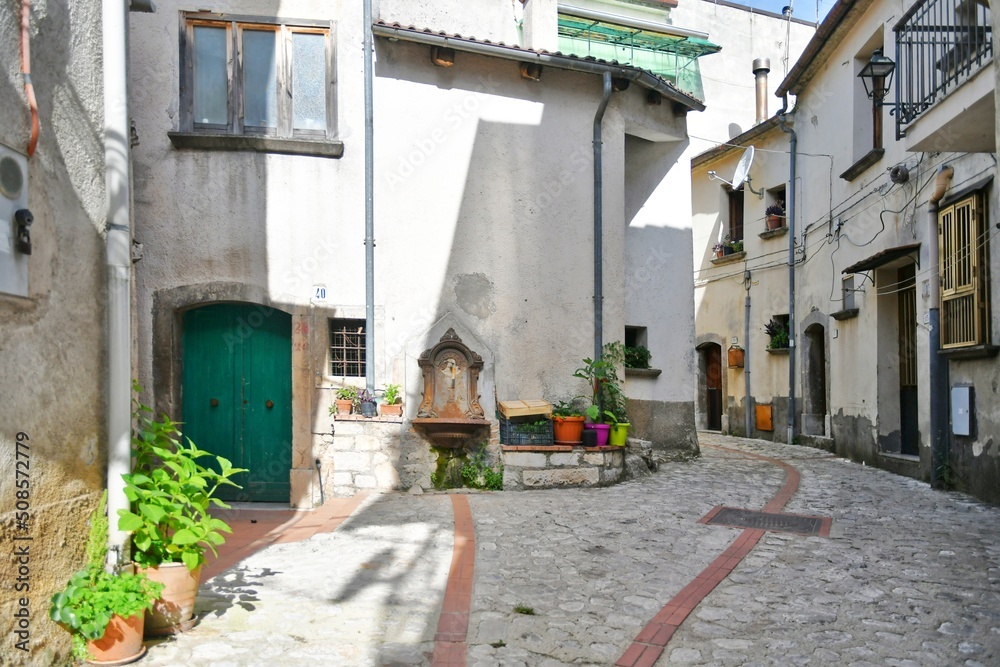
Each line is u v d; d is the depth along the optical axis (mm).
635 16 12289
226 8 8211
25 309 3215
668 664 3828
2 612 3035
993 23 4938
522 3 9789
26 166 3213
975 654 3943
